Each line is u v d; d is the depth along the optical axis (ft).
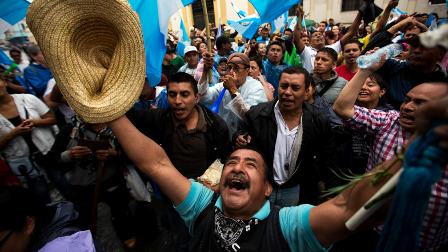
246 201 4.16
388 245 1.99
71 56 3.10
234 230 3.89
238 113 8.36
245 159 4.59
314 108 7.39
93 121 3.26
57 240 3.87
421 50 7.33
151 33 8.56
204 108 7.61
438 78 7.47
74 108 3.18
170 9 8.40
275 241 3.67
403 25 10.41
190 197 4.32
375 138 5.94
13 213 3.64
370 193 2.70
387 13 11.94
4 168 6.13
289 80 6.73
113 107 3.28
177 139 7.34
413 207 1.85
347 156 7.79
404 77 7.91
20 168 8.06
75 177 7.43
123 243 9.06
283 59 15.31
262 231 3.80
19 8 10.59
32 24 2.97
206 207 4.35
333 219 3.09
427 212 4.30
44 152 8.61
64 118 9.50
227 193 4.24
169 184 4.22
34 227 3.96
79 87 3.16
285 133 7.18
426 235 4.50
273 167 7.41
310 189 7.85
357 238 6.10
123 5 3.09
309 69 13.99
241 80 9.67
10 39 18.62
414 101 4.77
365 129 5.91
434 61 7.38
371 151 6.19
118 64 3.28
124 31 3.17
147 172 4.09
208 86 9.55
